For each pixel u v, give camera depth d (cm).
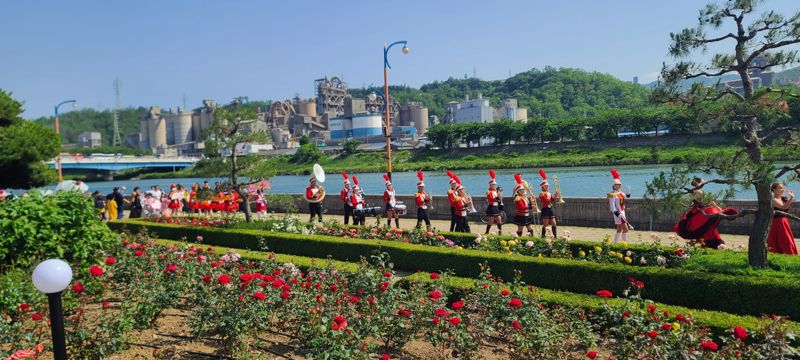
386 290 820
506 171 7706
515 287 801
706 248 1042
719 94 930
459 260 1152
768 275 826
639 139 8488
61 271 521
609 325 802
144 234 1803
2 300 808
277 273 939
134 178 12275
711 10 914
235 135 1834
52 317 533
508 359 725
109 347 733
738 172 828
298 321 800
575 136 9456
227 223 1794
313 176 2073
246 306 766
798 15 855
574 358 720
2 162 2867
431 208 2388
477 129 10381
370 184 6625
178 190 2950
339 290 858
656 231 1745
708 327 724
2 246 933
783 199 1128
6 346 767
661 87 952
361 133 17012
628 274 917
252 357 728
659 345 630
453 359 727
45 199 1044
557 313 777
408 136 16212
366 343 698
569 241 1230
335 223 1697
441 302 789
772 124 876
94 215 1101
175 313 943
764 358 596
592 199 1906
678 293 866
